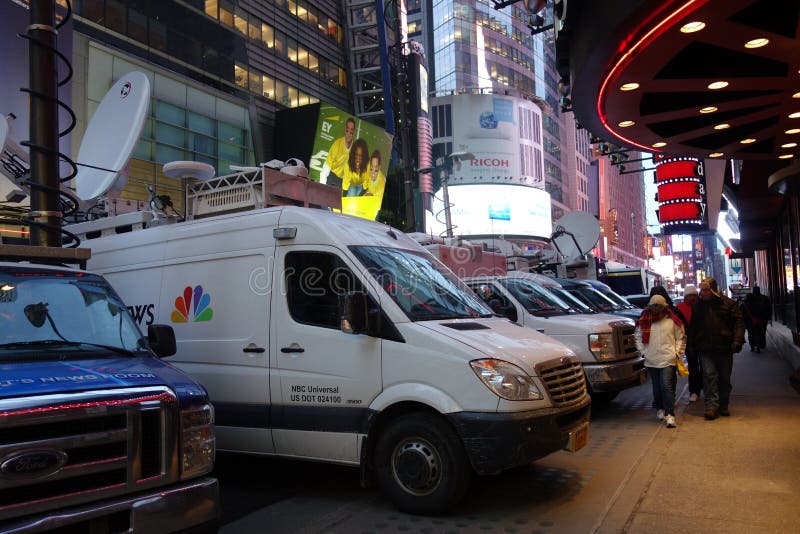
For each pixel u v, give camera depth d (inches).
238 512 199.3
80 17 922.1
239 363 229.0
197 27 1163.9
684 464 237.5
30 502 113.3
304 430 211.2
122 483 125.6
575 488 212.8
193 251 252.1
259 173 255.9
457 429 183.5
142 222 281.7
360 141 1397.6
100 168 301.0
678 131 466.9
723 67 354.3
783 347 597.3
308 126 1290.6
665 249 5418.3
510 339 205.3
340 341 207.5
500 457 179.3
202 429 143.0
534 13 436.5
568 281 519.8
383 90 1686.8
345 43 1696.6
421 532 177.2
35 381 125.0
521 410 184.5
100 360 152.4
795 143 499.5
